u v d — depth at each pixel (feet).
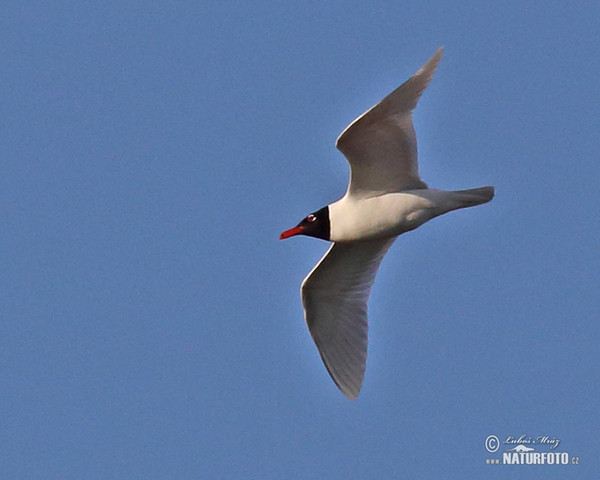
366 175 44.06
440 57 39.27
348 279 48.98
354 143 42.47
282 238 46.11
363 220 45.01
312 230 45.93
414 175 43.91
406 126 42.09
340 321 49.47
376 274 49.55
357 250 48.01
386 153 43.09
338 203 45.62
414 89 40.60
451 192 44.21
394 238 48.96
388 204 44.45
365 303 49.60
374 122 41.50
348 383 49.39
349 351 49.47
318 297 49.03
